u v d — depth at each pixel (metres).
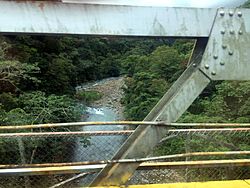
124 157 2.19
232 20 2.05
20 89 13.58
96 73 32.84
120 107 22.89
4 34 1.84
